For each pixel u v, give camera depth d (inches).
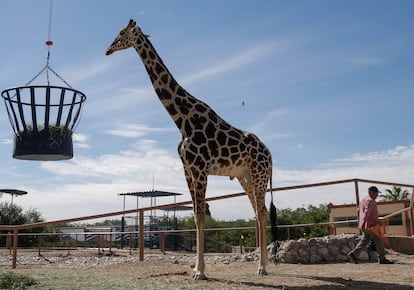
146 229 986.1
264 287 217.3
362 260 341.7
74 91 336.2
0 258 551.8
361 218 328.5
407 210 421.4
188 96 272.5
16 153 327.9
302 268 301.9
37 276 249.3
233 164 270.5
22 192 999.6
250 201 292.5
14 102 324.5
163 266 318.7
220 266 326.3
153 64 277.6
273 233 288.2
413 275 258.2
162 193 940.6
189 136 259.6
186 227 1492.4
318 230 1409.9
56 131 326.6
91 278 242.5
